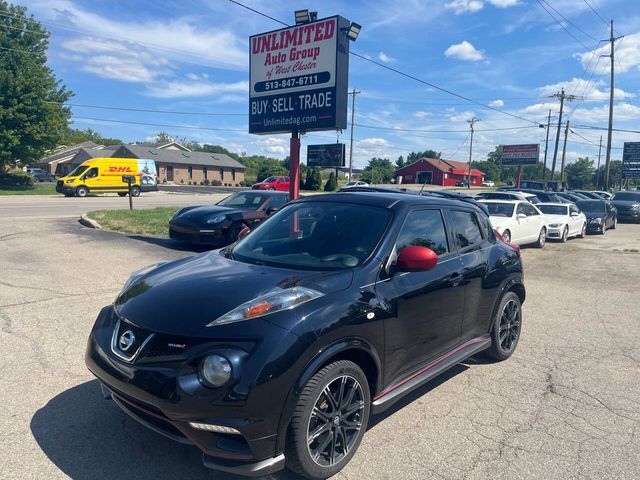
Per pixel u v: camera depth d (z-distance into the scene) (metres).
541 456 3.50
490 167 126.56
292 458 2.96
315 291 3.23
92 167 34.00
